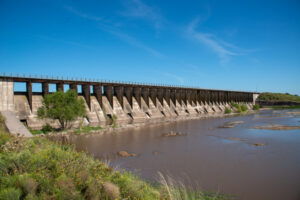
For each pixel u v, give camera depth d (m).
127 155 26.23
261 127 51.50
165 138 38.50
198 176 18.61
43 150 13.33
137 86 83.38
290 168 20.69
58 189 7.76
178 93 104.88
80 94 69.88
